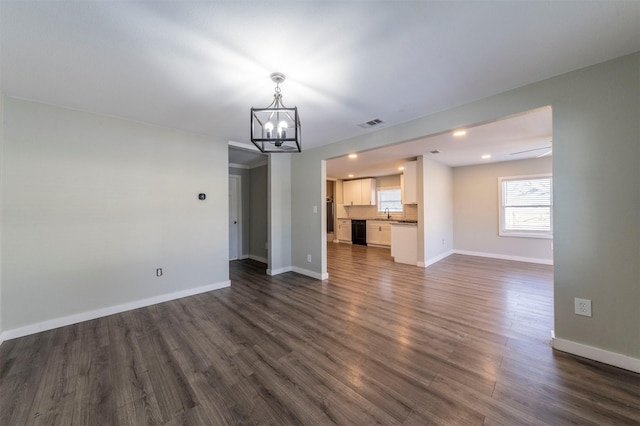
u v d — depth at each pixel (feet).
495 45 5.66
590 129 6.47
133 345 7.46
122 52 5.80
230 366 6.45
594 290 6.48
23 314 8.08
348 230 29.40
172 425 4.70
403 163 19.70
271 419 4.82
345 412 4.96
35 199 8.32
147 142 10.63
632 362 6.03
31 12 4.53
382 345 7.37
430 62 6.28
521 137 12.63
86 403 5.24
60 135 8.77
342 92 7.79
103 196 9.60
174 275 11.35
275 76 6.79
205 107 8.91
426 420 4.74
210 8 4.53
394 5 4.51
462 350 7.06
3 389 5.64
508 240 19.21
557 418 4.74
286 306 10.42
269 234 15.67
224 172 13.01
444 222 20.30
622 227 6.13
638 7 4.57
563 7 4.60
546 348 7.09
